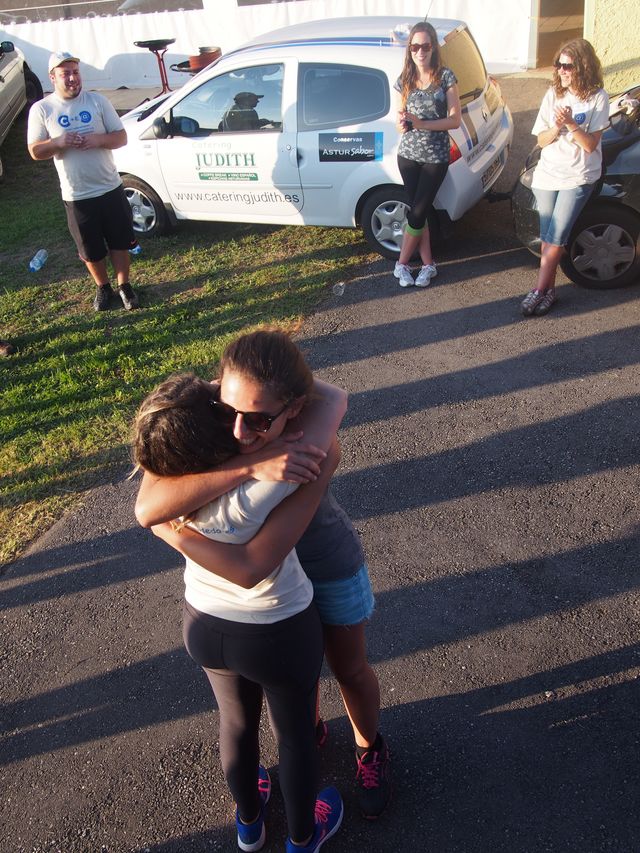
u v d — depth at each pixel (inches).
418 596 136.5
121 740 120.6
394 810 104.7
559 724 112.3
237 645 80.1
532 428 172.9
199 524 75.2
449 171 231.0
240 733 89.4
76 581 151.9
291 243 279.4
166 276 269.4
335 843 102.5
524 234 230.8
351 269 255.9
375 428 181.2
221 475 72.7
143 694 127.3
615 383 183.2
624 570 135.4
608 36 339.9
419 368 200.2
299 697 84.3
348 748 114.7
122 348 228.2
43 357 231.6
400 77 221.5
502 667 122.0
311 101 245.4
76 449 189.2
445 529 149.9
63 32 499.8
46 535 165.0
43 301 265.9
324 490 79.7
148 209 292.5
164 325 238.4
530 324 211.5
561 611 129.7
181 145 270.5
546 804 102.5
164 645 135.3
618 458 160.7
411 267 250.5
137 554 156.2
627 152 206.8
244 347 72.7
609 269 217.6
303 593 82.0
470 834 100.6
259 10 461.4
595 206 210.8
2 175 385.4
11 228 329.4
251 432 72.2
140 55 495.8
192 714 122.8
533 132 199.3
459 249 259.8
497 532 147.4
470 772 107.9
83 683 130.9
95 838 107.9
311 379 75.7
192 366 214.4
